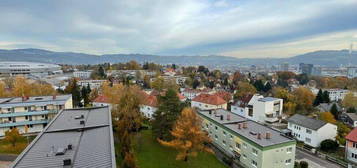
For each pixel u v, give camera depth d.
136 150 36.78
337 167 36.56
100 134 24.59
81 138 23.56
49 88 67.25
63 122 29.19
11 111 44.78
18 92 60.91
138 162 32.88
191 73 173.88
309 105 75.62
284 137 34.97
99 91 92.44
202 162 35.03
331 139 45.25
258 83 116.06
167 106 39.09
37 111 46.44
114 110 46.38
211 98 70.06
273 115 64.50
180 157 32.19
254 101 66.25
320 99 78.94
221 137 42.03
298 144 47.34
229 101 88.12
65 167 17.30
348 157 39.44
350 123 61.03
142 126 50.09
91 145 21.53
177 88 101.81
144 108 63.59
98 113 34.03
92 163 17.95
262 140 33.50
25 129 45.41
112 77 150.50
